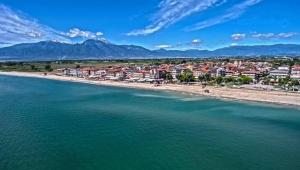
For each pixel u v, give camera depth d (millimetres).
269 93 179375
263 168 70562
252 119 121188
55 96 182250
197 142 88688
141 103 158875
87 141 88125
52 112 130000
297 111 139250
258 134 98375
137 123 111188
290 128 107062
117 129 102062
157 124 109938
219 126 108250
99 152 79125
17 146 82562
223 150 82125
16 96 179500
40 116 121188
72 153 78188
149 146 84438
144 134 96312
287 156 78312
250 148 84125
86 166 70312
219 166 71312
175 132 99188
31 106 144750
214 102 163875
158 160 74375
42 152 78375
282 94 175125
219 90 198625
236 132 100500
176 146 84812
